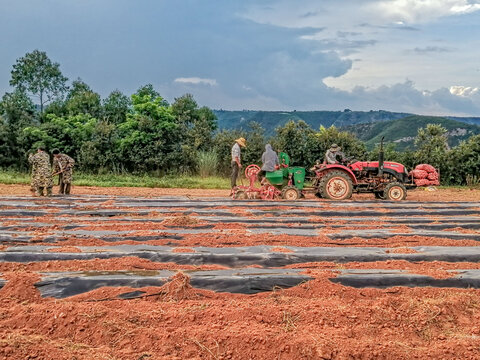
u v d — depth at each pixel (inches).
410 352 133.4
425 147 767.7
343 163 486.6
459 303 161.9
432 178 492.1
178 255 209.2
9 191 515.8
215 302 159.2
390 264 206.2
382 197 491.5
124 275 179.9
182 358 129.2
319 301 161.0
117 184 634.2
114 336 138.1
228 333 136.7
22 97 871.7
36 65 981.2
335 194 452.1
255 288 172.4
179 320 146.0
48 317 145.6
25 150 783.1
